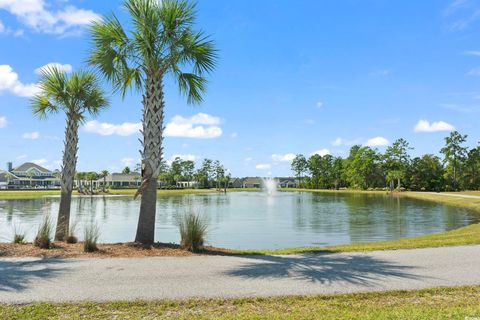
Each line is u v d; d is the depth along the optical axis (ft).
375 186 315.17
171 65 37.06
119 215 100.94
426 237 47.73
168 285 22.06
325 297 19.80
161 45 36.19
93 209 122.21
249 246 50.57
